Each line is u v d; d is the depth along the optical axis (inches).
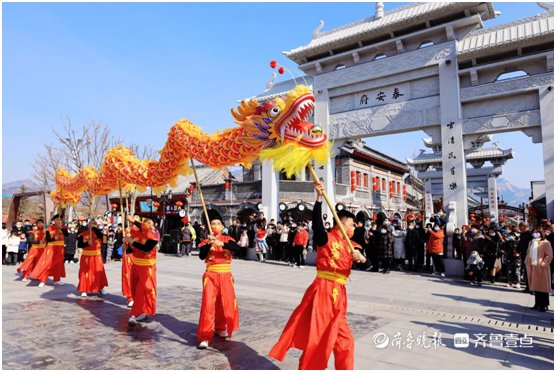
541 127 449.1
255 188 924.0
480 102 492.7
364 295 346.3
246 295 334.0
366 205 1059.9
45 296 322.0
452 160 496.7
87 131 978.7
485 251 434.0
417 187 1596.9
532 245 306.2
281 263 614.5
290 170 147.1
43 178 1069.8
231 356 179.9
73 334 212.4
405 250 532.1
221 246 201.5
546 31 437.4
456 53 494.3
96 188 324.8
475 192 1046.4
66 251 583.8
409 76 536.1
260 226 657.0
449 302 322.3
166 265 576.4
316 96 616.1
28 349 186.2
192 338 207.6
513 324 252.1
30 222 647.1
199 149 208.7
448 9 484.4
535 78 455.5
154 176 255.1
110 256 703.1
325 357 133.2
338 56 588.7
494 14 487.5
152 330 222.2
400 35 541.3
